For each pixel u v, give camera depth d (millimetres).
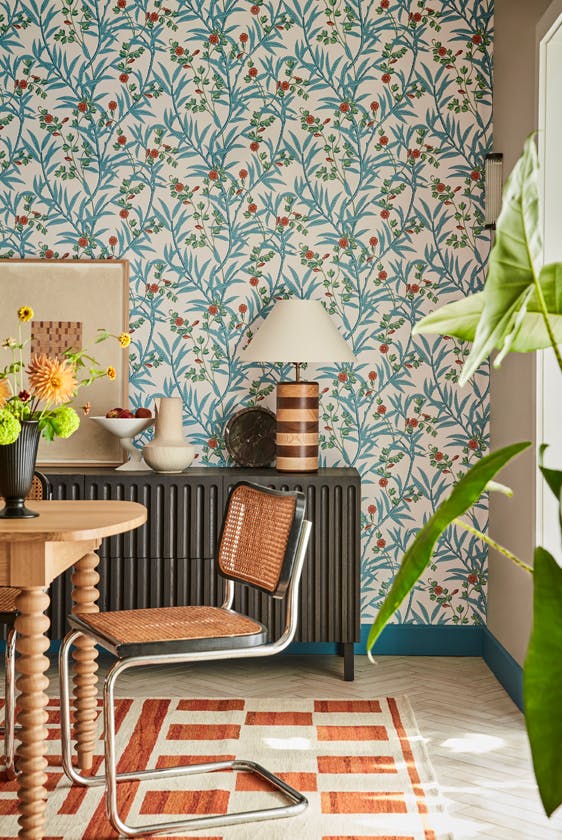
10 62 4133
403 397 4109
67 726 2584
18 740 2941
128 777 2617
